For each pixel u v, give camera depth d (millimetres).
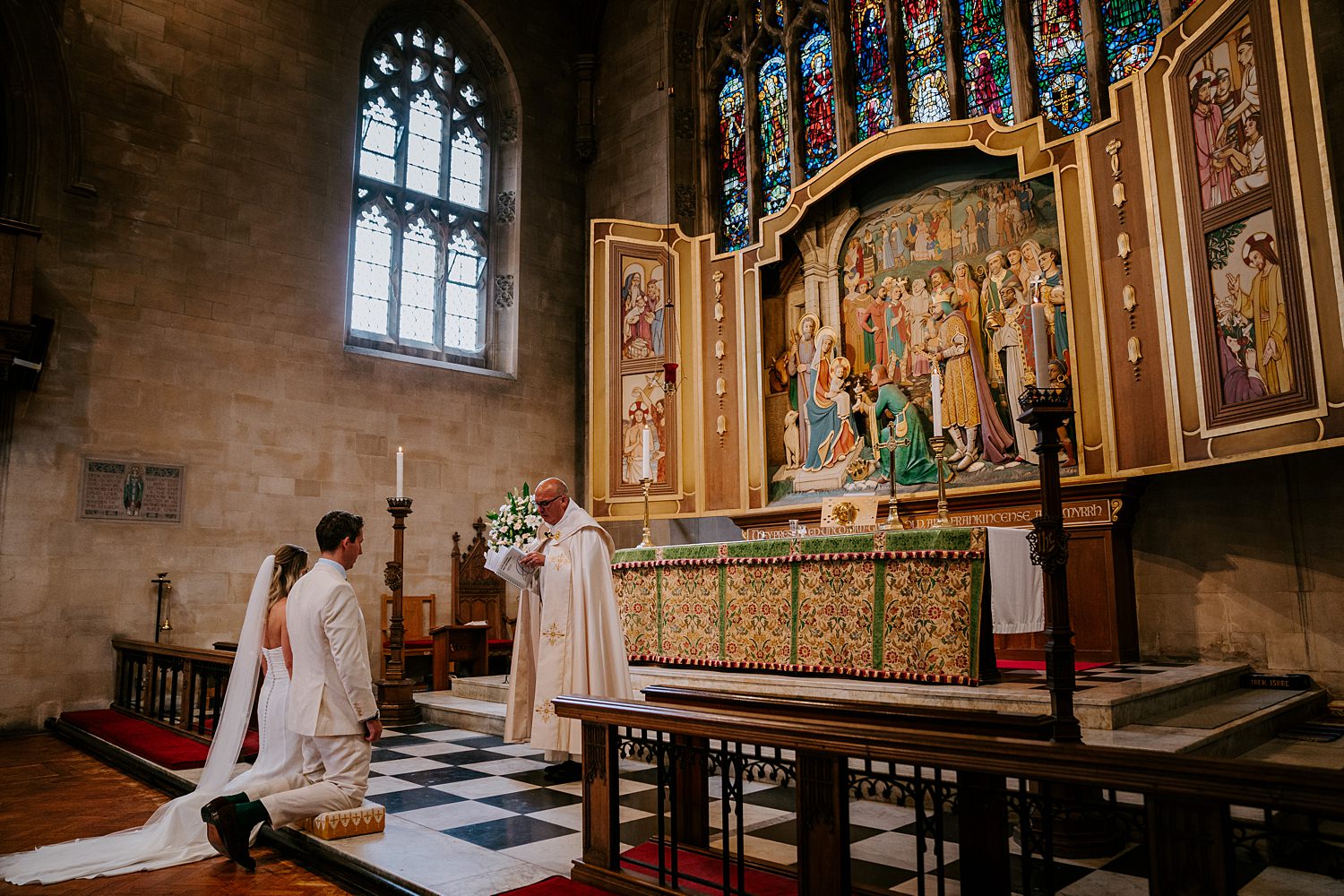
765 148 13727
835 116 12531
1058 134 10031
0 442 9562
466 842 4457
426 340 13648
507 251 14508
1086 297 9164
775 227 12102
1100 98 10227
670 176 14141
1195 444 7961
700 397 12484
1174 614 8891
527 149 14812
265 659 5102
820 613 7098
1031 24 10961
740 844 3316
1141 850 4301
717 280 12625
